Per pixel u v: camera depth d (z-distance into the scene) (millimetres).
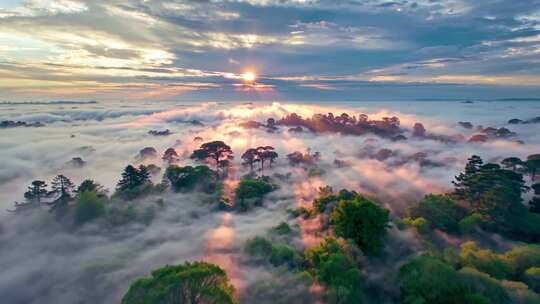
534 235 47438
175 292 27047
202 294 27141
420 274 32938
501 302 29203
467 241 44250
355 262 37594
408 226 47094
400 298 33875
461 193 58469
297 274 36594
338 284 33312
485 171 57500
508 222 48469
